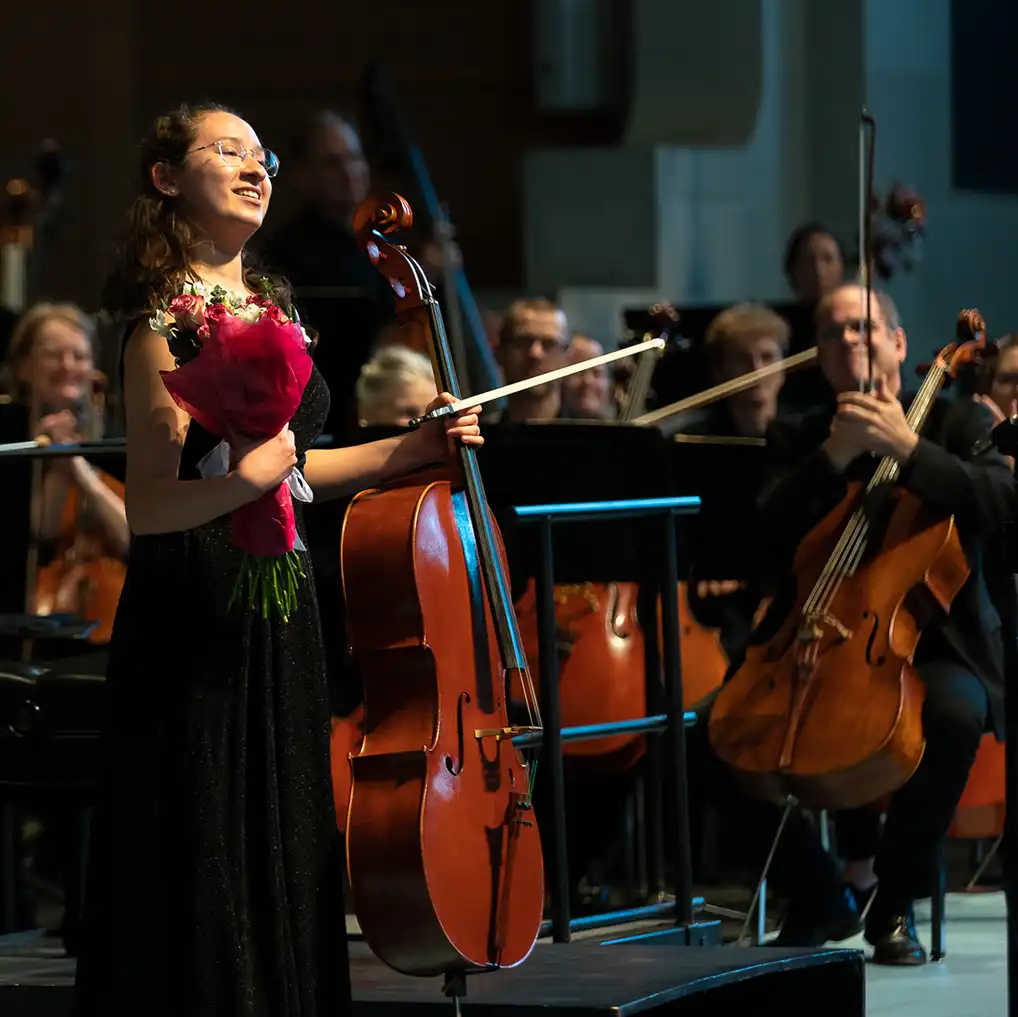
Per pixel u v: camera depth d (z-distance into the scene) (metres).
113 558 13.46
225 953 7.12
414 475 8.73
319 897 7.44
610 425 11.67
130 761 7.26
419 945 7.72
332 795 7.62
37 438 12.64
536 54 23.48
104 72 24.02
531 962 8.85
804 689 10.85
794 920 11.43
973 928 12.46
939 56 22.33
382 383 13.34
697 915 10.69
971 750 10.94
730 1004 9.06
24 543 12.29
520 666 8.34
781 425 12.83
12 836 12.25
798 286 17.14
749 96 21.95
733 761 10.92
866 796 10.69
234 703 7.30
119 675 7.33
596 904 12.90
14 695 9.63
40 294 23.31
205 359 6.89
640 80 21.95
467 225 23.77
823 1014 9.00
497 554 8.62
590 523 11.70
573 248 22.44
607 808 12.72
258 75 23.98
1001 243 22.39
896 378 12.07
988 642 11.31
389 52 23.88
